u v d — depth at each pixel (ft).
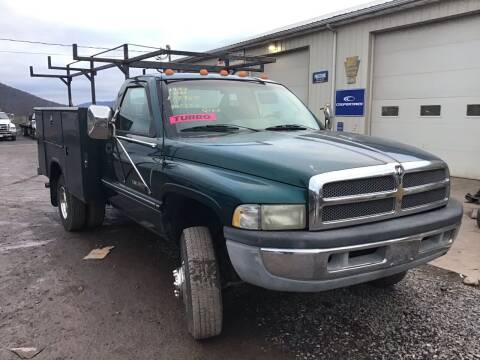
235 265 9.18
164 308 12.50
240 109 13.74
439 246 10.28
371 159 9.52
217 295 10.13
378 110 40.57
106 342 10.71
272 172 9.14
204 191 9.83
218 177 9.71
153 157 12.50
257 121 13.62
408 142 38.50
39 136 22.57
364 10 38.09
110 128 14.38
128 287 13.94
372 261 9.12
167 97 13.03
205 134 12.44
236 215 8.99
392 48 38.68
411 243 9.50
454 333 11.03
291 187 8.80
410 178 9.84
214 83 14.12
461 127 34.50
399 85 38.55
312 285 8.73
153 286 14.02
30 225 21.63
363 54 40.45
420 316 11.92
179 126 12.48
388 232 9.11
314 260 8.50
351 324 11.54
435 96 35.94
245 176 9.50
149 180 12.67
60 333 11.13
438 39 35.14
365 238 8.84
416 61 36.96
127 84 15.37
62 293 13.52
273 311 12.30
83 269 15.49
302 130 13.50
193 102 13.23
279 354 10.19
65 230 20.48
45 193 31.22
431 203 10.38
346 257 8.84
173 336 10.98
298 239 8.47
